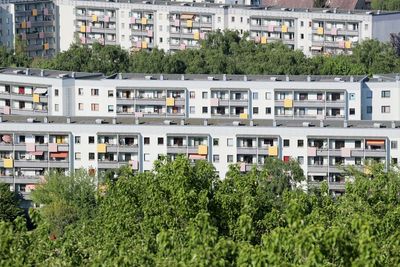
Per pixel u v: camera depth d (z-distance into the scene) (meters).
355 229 193.38
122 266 190.50
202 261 181.12
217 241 196.12
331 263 180.75
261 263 180.75
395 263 199.75
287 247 185.50
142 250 198.88
